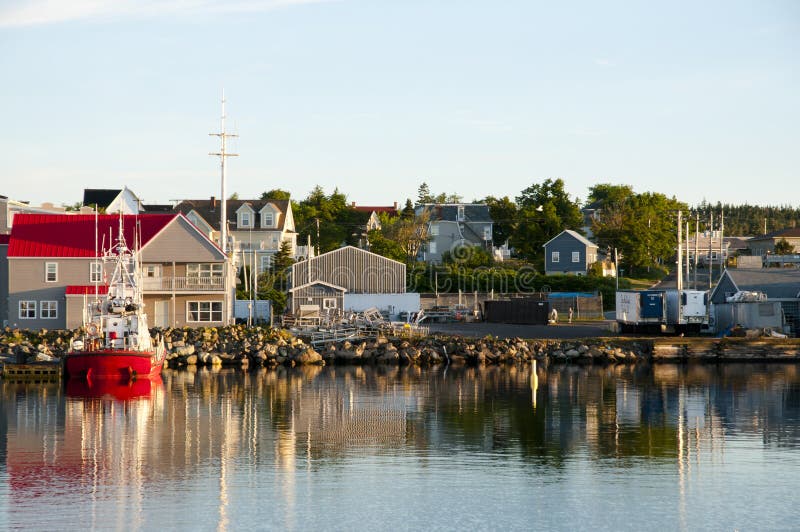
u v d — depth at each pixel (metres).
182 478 36.66
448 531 30.44
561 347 85.12
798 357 83.88
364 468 38.44
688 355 84.06
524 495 34.44
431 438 44.72
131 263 83.56
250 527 30.66
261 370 77.00
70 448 42.12
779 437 45.31
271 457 40.41
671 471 38.19
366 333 88.69
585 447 42.75
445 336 88.94
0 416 50.72
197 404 55.53
